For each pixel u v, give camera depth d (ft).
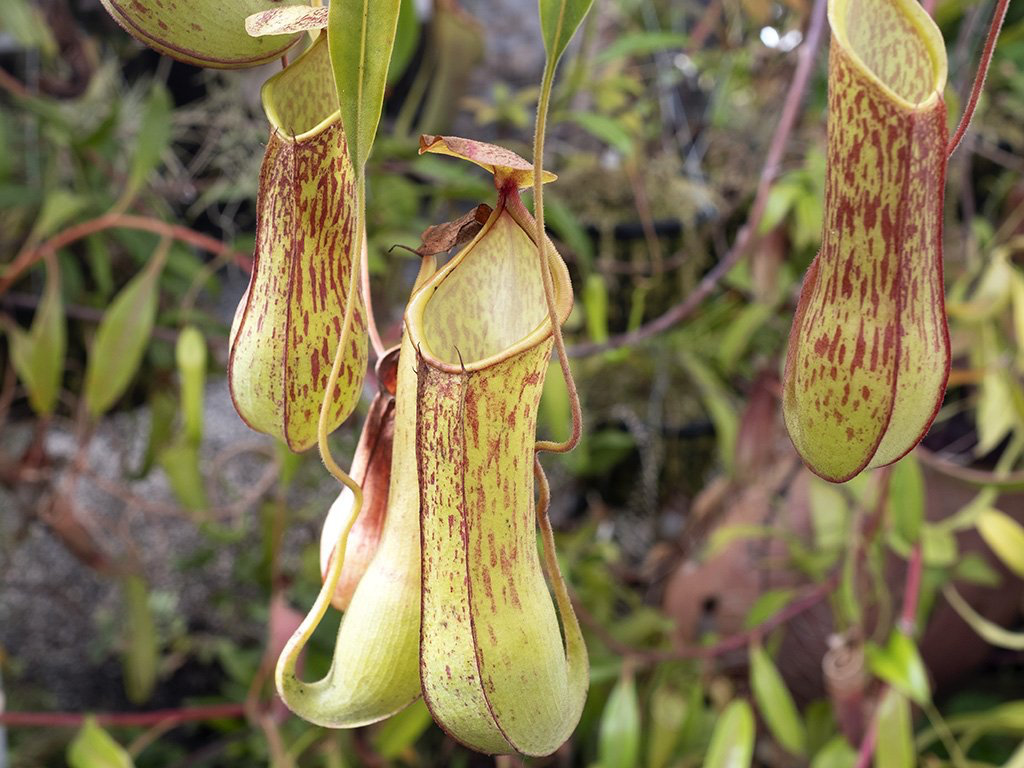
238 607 5.26
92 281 4.62
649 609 4.12
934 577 3.66
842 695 3.06
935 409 1.40
